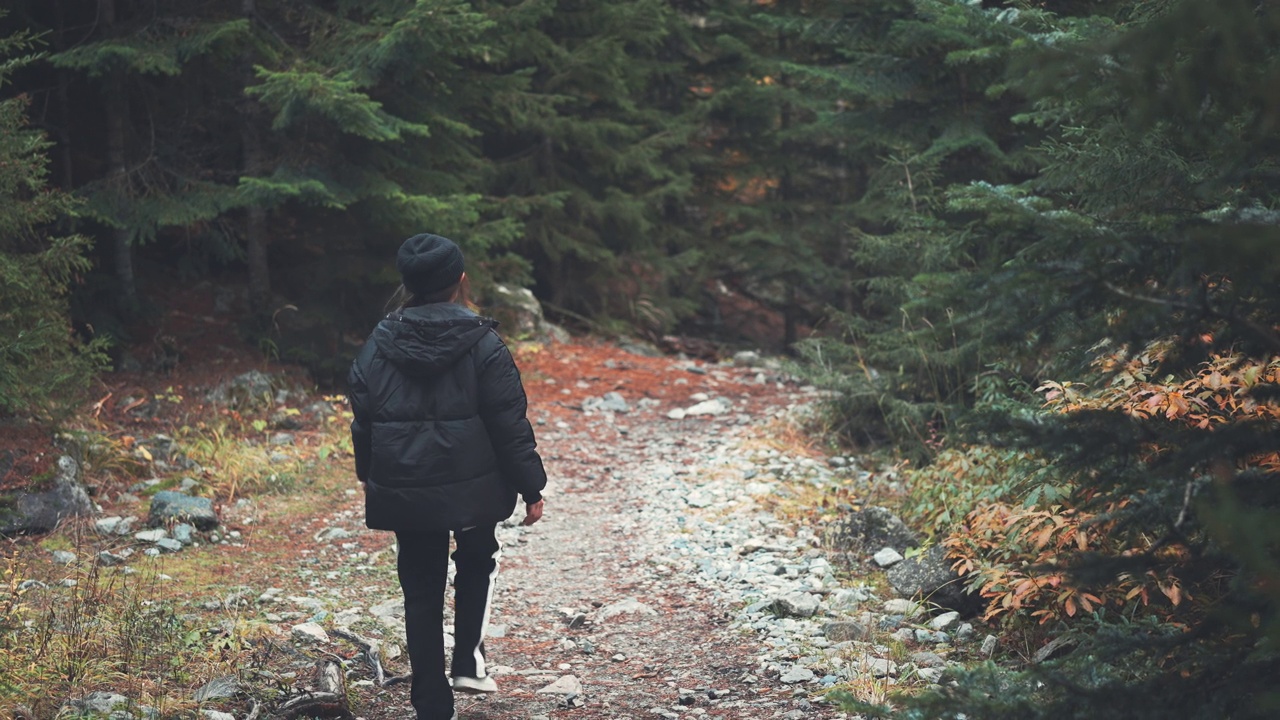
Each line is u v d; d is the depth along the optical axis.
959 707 2.28
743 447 7.94
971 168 8.48
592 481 7.43
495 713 3.75
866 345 8.70
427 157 9.43
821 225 14.30
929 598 4.66
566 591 5.27
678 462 7.82
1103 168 3.99
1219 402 3.63
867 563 5.36
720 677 4.06
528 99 11.73
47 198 6.06
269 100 8.00
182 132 8.76
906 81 8.19
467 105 10.77
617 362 11.35
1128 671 2.87
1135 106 2.14
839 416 8.27
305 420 8.10
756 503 6.55
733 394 10.16
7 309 5.82
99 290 8.48
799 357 13.22
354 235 9.30
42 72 8.54
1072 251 2.31
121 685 3.59
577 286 13.68
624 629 4.71
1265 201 2.92
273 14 8.80
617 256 14.01
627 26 12.67
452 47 8.36
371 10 8.71
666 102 14.88
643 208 13.24
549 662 4.32
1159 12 3.64
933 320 7.17
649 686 4.01
